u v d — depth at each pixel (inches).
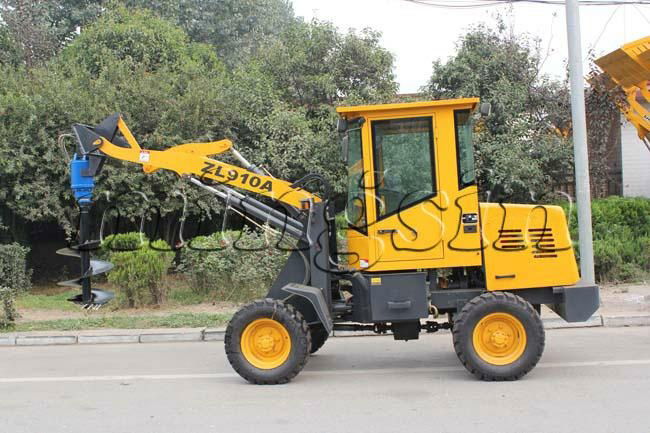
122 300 478.0
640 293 461.7
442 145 281.9
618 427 213.3
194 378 300.5
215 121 601.3
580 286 282.5
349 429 219.3
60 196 569.9
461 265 281.7
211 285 500.4
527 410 234.1
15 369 329.7
